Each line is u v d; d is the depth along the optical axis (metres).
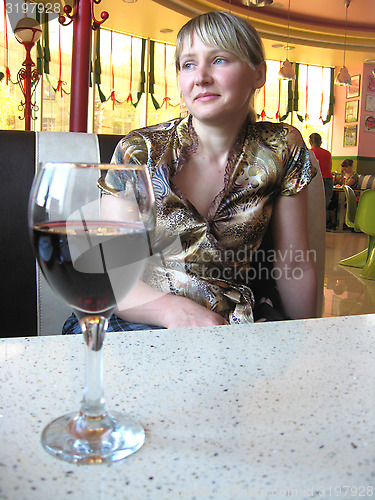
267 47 9.77
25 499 0.30
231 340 0.62
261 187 1.30
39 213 0.35
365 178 10.02
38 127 7.20
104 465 0.33
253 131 1.34
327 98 11.38
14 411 0.41
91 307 0.38
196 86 1.23
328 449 0.36
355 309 3.41
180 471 0.33
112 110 8.91
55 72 7.32
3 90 6.55
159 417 0.41
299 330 0.66
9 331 1.39
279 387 0.47
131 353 0.56
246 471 0.33
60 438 0.36
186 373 0.50
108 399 0.44
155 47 9.23
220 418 0.41
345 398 0.45
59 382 0.47
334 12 8.85
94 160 1.43
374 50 9.95
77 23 2.46
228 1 8.26
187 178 1.31
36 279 1.39
